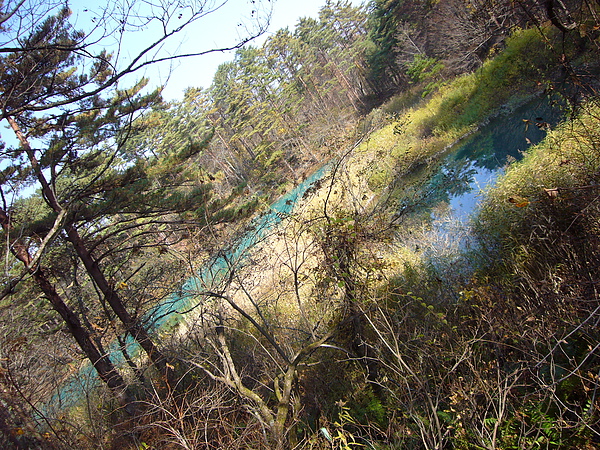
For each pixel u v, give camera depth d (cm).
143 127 810
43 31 470
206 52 318
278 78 4975
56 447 506
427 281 652
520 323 406
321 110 4812
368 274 509
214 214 791
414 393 395
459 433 354
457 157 1494
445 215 938
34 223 631
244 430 392
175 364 682
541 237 514
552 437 317
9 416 509
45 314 845
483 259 664
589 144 550
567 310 390
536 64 1495
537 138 1141
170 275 746
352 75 5700
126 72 310
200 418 444
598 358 347
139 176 819
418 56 2822
